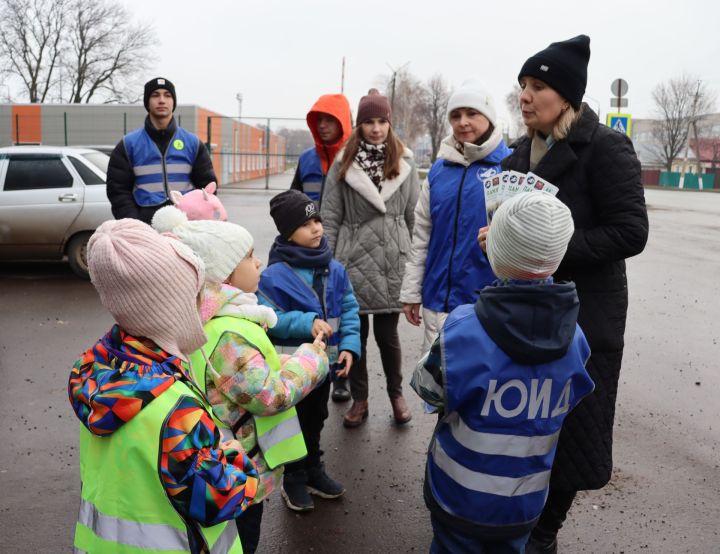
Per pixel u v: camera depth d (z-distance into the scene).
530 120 2.60
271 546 2.93
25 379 4.97
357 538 3.01
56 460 3.69
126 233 1.59
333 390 4.77
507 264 1.98
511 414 2.01
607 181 2.49
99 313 7.00
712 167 57.00
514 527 2.12
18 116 30.67
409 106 53.16
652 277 9.57
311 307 3.08
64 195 8.42
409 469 3.65
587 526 3.12
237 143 35.56
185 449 1.55
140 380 1.56
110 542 1.61
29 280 8.62
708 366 5.57
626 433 4.18
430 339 3.41
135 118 30.58
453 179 3.29
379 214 4.01
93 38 46.41
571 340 2.01
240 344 2.07
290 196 3.12
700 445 4.02
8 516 3.12
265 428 2.19
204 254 2.12
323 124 4.42
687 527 3.13
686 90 60.22
